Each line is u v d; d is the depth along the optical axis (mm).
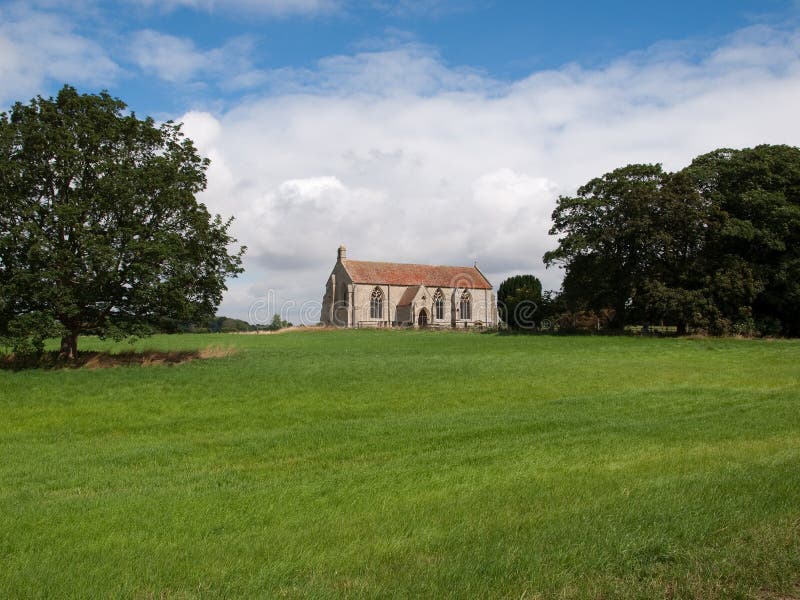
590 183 59125
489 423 14031
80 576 5477
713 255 51906
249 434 13617
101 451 11969
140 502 7922
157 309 28781
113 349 39344
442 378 23391
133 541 6422
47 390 20391
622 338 48375
